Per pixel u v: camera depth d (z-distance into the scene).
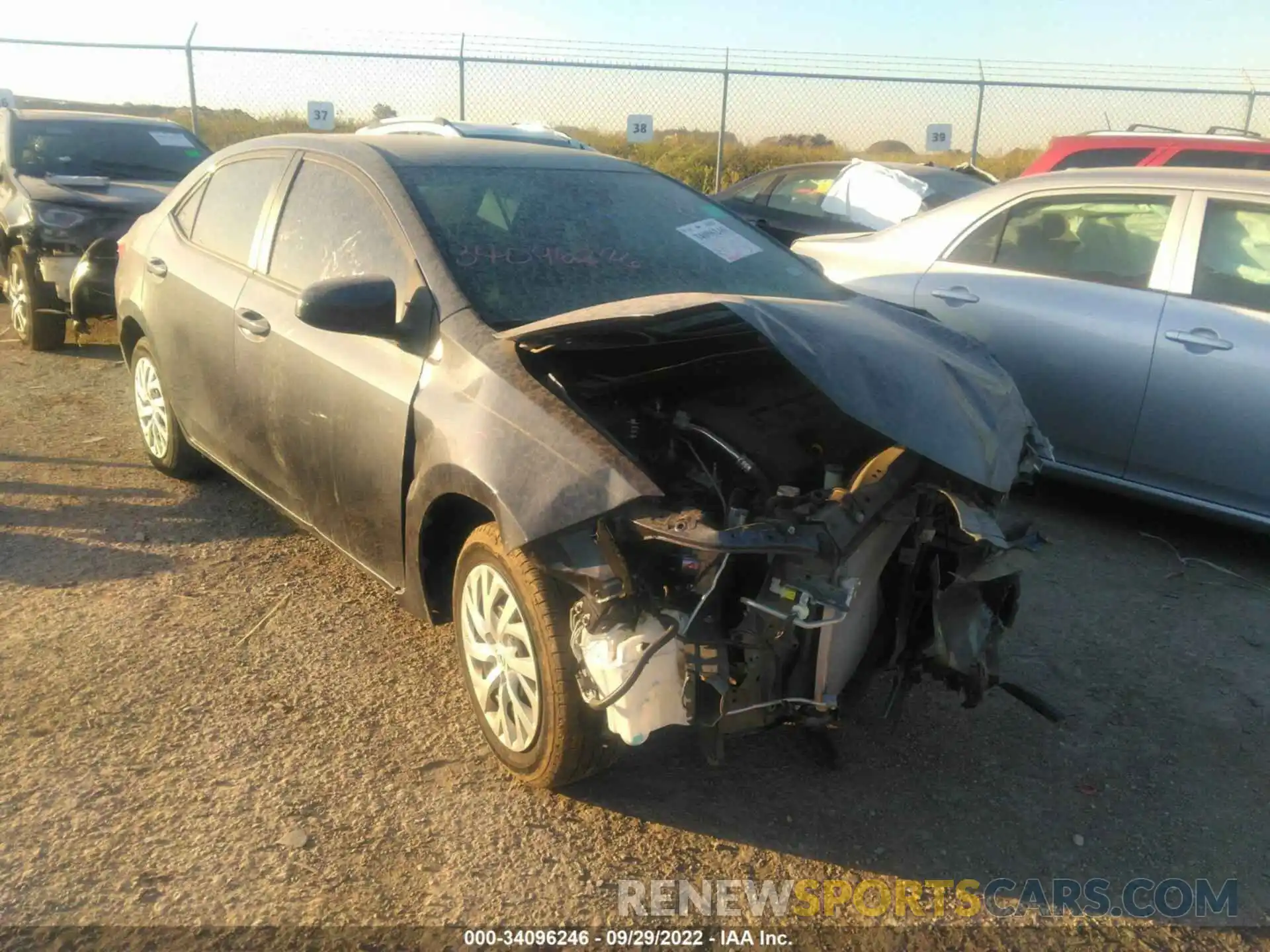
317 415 3.56
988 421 2.86
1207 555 4.84
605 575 2.54
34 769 2.99
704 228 3.98
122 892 2.55
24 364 7.62
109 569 4.27
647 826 2.88
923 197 8.78
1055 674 3.76
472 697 3.14
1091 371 4.86
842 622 2.67
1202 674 3.79
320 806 2.89
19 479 5.23
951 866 2.79
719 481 2.81
